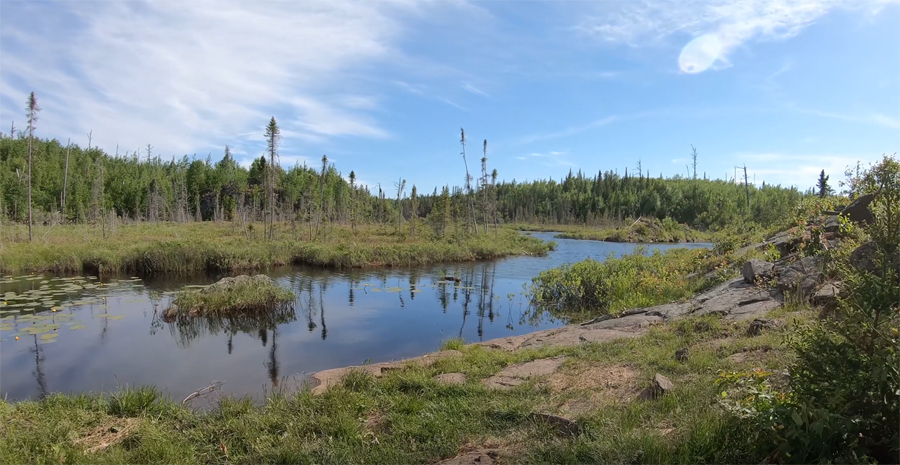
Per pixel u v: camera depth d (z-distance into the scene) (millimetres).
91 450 4133
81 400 5301
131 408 5090
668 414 4141
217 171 60125
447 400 5035
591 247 34719
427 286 16172
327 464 3814
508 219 73062
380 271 19641
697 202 64500
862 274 3109
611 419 4125
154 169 63750
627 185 77125
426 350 8969
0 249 18344
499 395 5125
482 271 20203
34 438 4145
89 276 16938
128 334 9867
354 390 5566
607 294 12758
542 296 13953
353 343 9414
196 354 8578
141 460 3953
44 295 13586
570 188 86062
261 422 4648
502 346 8320
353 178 39625
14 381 7141
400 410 4848
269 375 7449
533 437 4062
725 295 8539
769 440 3061
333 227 33844
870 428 2809
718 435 3404
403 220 47062
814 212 11477
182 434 4531
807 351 3223
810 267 7977
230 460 4035
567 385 5297
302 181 61906
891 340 2824
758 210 57000
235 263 19203
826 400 2908
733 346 5730
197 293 11625
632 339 6973
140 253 18156
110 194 50094
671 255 16344
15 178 40938
